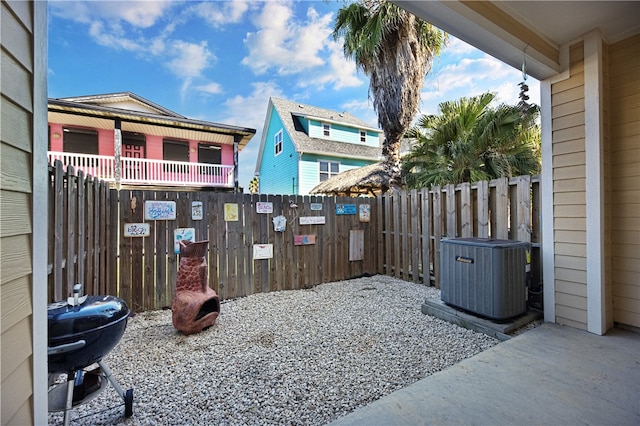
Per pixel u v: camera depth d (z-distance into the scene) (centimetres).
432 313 329
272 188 1675
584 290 274
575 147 279
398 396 180
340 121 1526
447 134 659
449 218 422
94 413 170
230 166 1159
